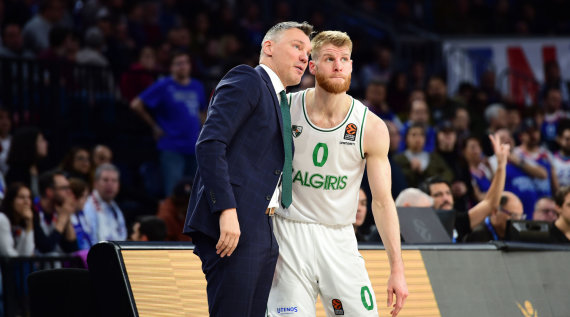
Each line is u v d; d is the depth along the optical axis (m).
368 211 11.57
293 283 5.65
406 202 9.39
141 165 16.06
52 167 14.48
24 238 9.86
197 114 14.86
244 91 5.09
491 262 7.94
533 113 18.89
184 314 6.10
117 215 11.60
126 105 15.84
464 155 14.52
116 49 16.89
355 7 24.31
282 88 5.42
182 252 6.33
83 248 10.83
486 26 24.08
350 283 5.69
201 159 4.96
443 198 10.31
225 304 5.06
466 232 9.79
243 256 5.08
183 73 14.72
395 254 5.61
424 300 7.32
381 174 5.70
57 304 6.54
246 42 20.78
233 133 5.05
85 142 15.23
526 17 24.34
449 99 17.78
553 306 8.05
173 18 20.42
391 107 18.84
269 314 5.66
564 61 22.02
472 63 22.00
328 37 5.62
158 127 14.73
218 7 21.42
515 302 7.82
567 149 15.55
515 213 10.14
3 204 9.91
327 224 5.74
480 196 13.84
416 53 22.67
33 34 16.05
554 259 8.29
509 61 22.23
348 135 5.65
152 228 9.20
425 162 13.77
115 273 5.98
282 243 5.70
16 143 11.75
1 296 9.28
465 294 7.59
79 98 15.18
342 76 5.57
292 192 5.73
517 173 14.67
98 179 11.46
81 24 18.17
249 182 5.12
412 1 24.75
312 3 23.45
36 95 14.52
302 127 5.68
